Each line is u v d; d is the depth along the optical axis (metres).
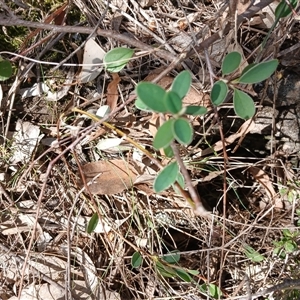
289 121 0.56
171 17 0.56
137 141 0.55
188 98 0.52
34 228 0.51
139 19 0.56
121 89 0.55
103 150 0.56
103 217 0.56
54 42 0.55
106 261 0.57
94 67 0.54
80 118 0.55
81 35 0.56
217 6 0.55
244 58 0.51
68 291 0.54
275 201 0.58
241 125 0.56
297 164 0.59
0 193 0.56
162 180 0.39
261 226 0.56
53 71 0.55
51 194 0.57
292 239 0.55
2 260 0.56
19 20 0.46
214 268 0.58
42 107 0.56
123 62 0.48
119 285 0.57
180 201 0.56
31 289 0.55
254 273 0.58
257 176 0.59
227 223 0.59
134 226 0.57
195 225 0.58
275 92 0.53
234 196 0.60
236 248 0.58
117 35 0.48
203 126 0.53
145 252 0.54
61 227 0.57
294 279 0.53
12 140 0.56
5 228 0.56
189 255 0.59
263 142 0.58
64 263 0.56
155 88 0.35
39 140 0.56
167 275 0.54
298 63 0.54
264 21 0.53
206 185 0.59
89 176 0.55
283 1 0.45
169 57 0.49
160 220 0.57
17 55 0.50
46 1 0.55
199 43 0.51
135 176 0.55
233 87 0.42
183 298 0.57
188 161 0.55
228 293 0.58
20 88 0.56
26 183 0.56
